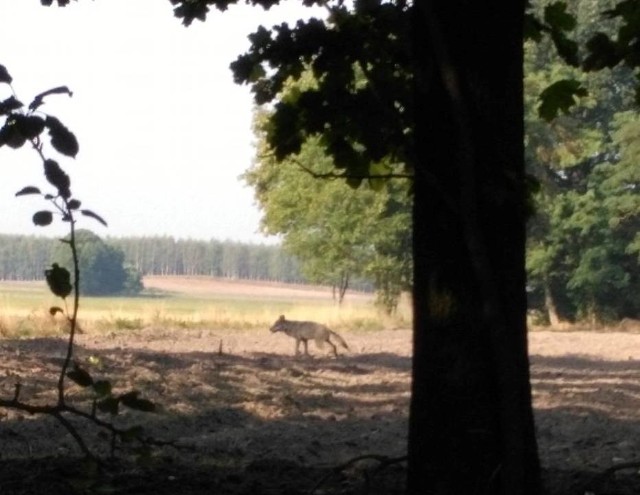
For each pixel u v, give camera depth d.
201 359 33.03
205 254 142.75
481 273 8.22
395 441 20.31
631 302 79.50
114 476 11.62
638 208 75.69
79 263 9.73
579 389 30.81
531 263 77.25
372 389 29.33
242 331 52.75
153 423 21.56
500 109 8.96
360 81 11.80
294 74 11.78
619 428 23.58
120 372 28.30
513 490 8.32
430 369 9.06
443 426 9.00
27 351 31.44
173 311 60.22
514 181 8.96
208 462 14.70
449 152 8.98
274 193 71.62
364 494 10.96
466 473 8.94
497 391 8.92
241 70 11.96
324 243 71.81
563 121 74.69
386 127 10.45
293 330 39.00
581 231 77.44
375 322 61.84
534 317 83.31
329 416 24.45
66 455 15.82
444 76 8.28
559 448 19.88
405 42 9.41
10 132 8.28
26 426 19.73
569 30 11.41
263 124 14.07
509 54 9.02
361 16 10.77
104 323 49.88
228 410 24.08
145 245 139.12
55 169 8.41
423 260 9.11
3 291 75.06
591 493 11.36
